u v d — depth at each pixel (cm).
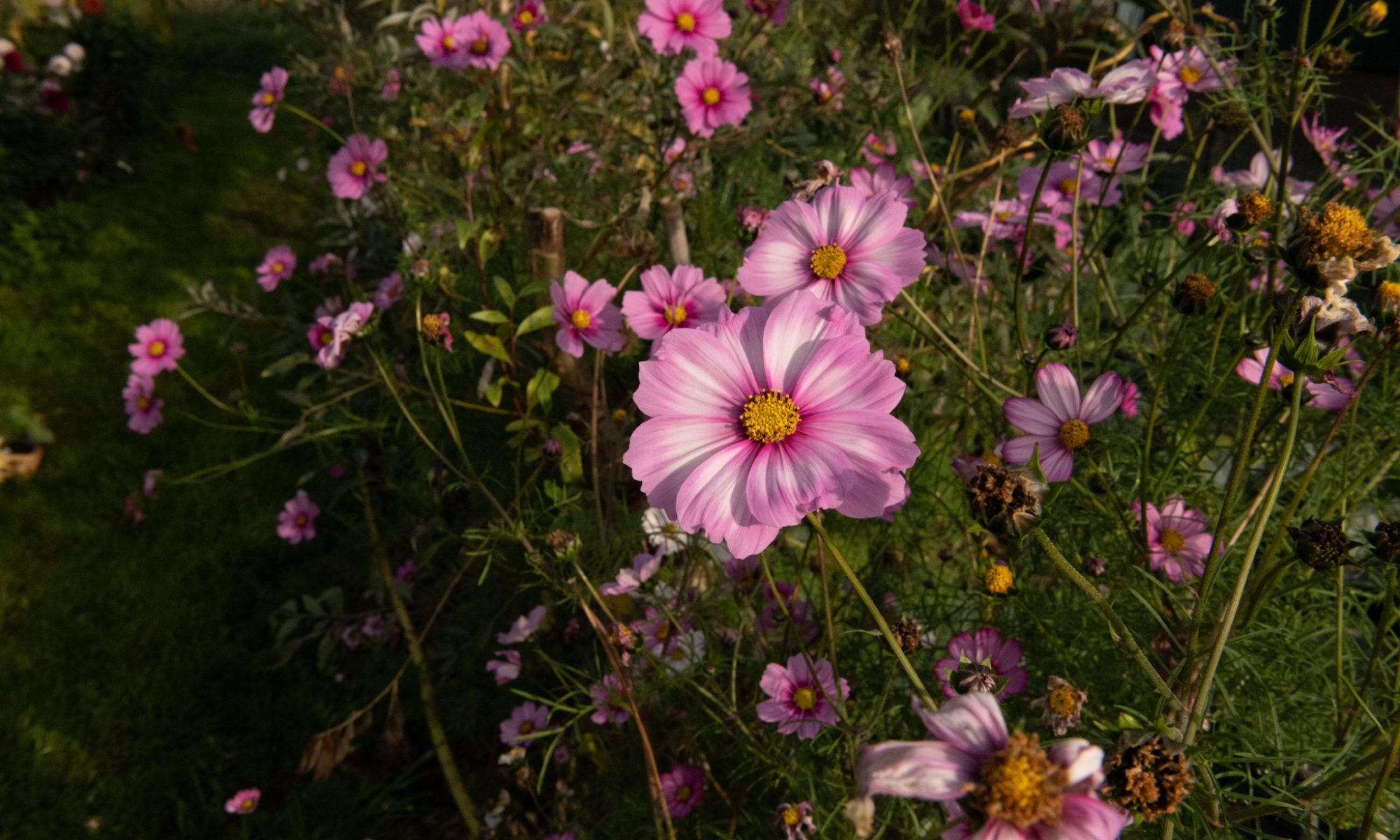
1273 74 55
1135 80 41
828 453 31
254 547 104
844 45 113
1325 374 34
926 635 53
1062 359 57
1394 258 30
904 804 45
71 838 80
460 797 73
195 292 101
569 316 61
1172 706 33
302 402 80
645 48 96
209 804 82
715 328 34
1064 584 50
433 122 103
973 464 46
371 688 86
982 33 94
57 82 176
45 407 123
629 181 88
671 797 56
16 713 89
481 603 77
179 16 239
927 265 65
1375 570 45
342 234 111
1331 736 46
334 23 142
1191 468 51
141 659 94
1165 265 69
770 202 90
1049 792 22
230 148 190
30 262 148
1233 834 36
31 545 105
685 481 32
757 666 56
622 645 53
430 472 76
